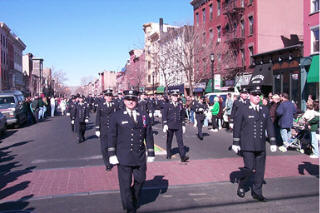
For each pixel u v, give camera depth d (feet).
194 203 19.49
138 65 222.89
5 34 195.62
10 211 18.40
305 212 17.89
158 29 217.15
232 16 112.78
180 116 32.32
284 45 103.24
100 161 32.42
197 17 142.61
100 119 29.12
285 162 31.35
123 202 17.15
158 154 35.65
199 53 115.65
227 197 20.59
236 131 20.31
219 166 29.60
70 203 19.62
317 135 33.12
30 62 286.87
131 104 17.37
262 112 20.01
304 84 78.69
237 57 111.75
